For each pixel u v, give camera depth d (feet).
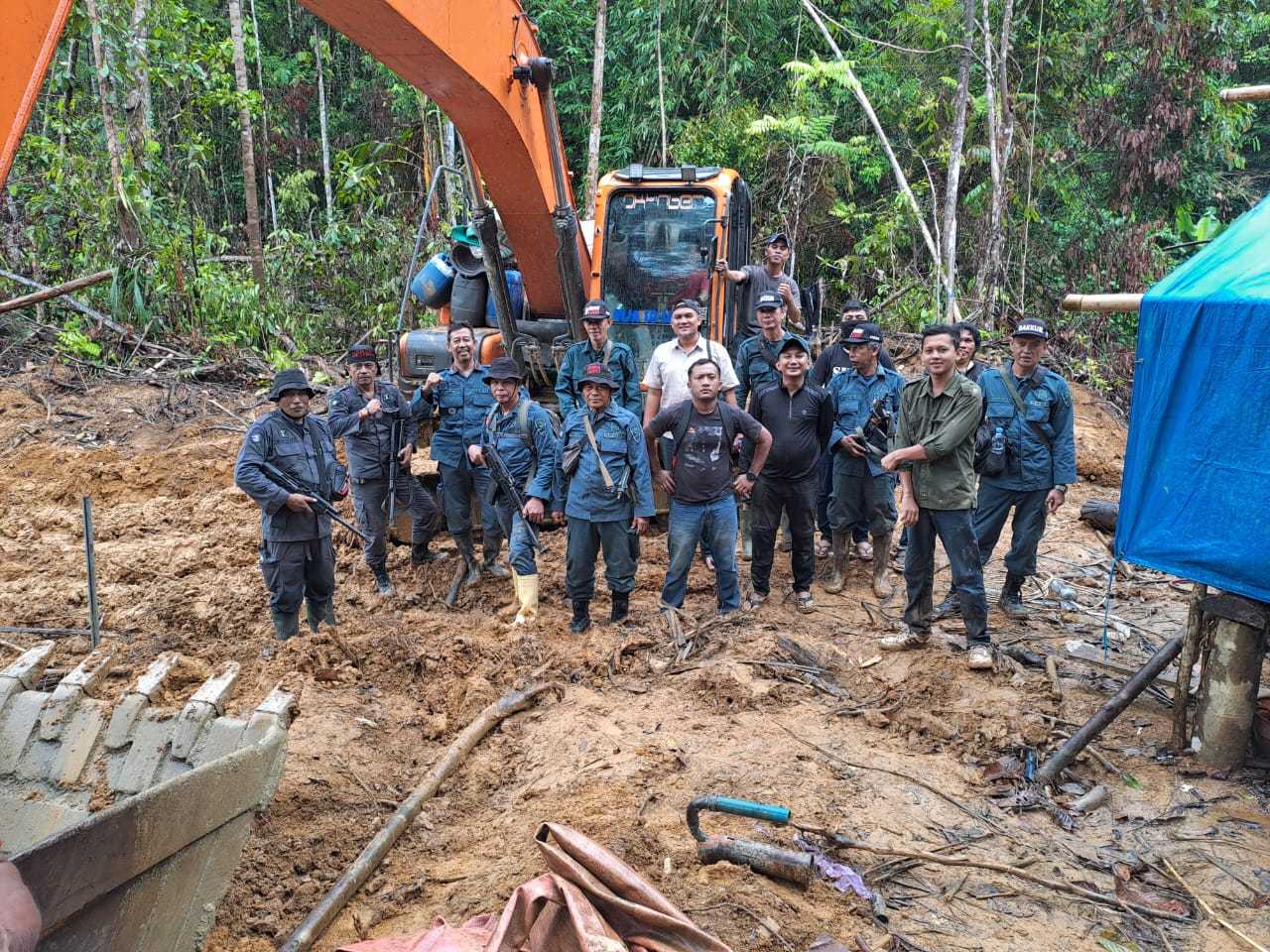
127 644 21.36
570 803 14.35
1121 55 53.01
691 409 21.15
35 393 38.75
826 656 19.84
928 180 57.26
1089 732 15.76
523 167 21.95
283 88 78.64
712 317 27.02
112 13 42.55
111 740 13.15
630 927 9.31
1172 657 16.19
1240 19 54.03
